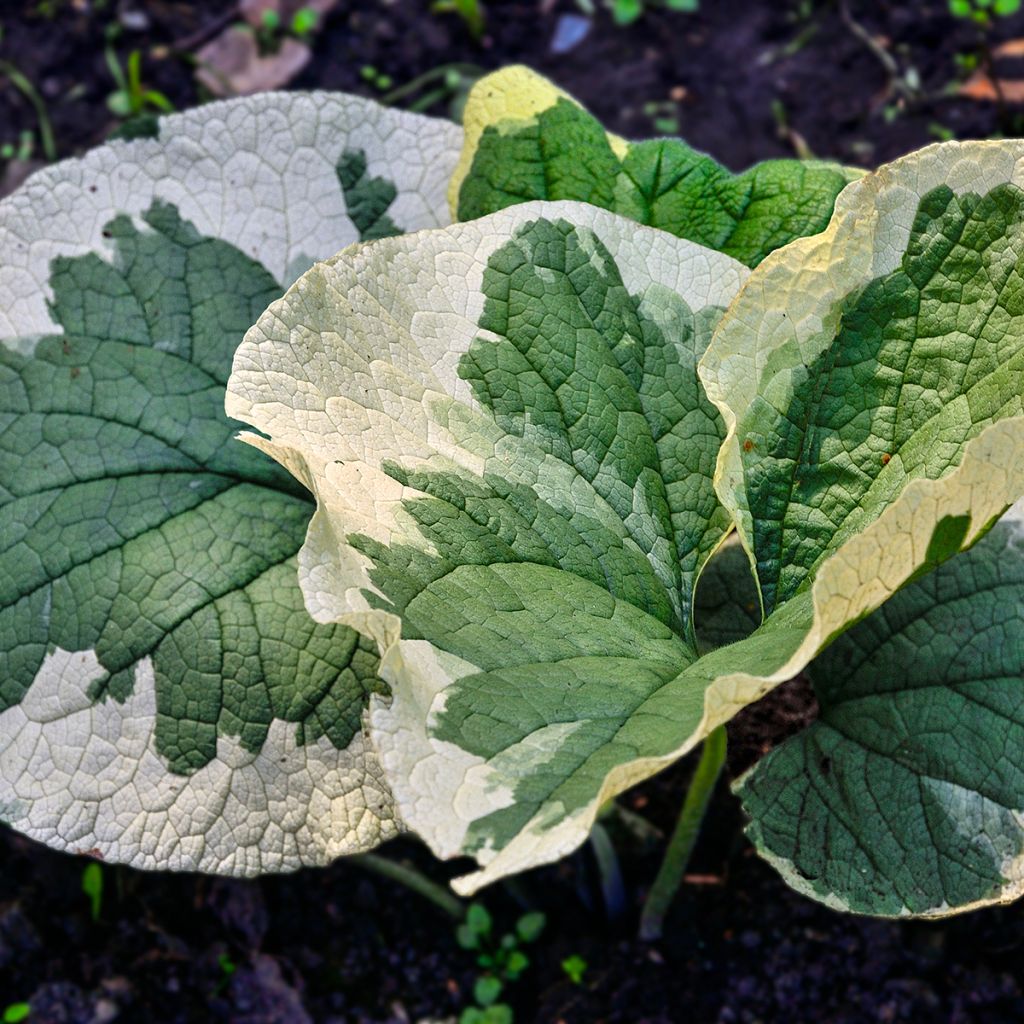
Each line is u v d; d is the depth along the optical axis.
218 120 0.50
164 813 0.46
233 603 0.47
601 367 0.45
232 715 0.47
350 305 0.44
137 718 0.47
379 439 0.43
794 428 0.44
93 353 0.49
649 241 0.46
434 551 0.43
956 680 0.45
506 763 0.40
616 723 0.41
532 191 0.50
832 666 0.46
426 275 0.45
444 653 0.42
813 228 0.49
